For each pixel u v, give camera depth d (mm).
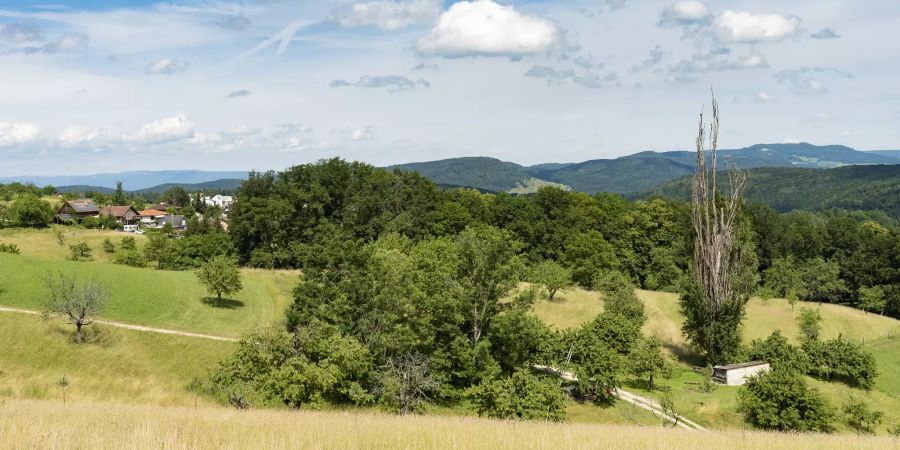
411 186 110562
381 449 14133
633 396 52781
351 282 52781
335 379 38344
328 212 108312
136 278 71062
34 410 20750
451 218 105875
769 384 44969
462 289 51438
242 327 63688
